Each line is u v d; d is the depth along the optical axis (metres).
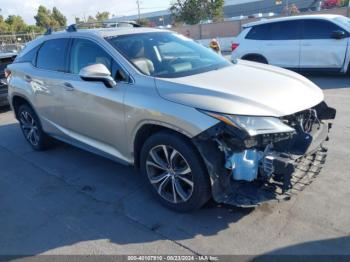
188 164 3.05
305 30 9.30
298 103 3.07
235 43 10.64
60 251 2.99
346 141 4.82
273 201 2.91
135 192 3.85
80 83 3.97
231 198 2.96
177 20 42.88
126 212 3.47
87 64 3.99
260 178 2.94
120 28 4.36
